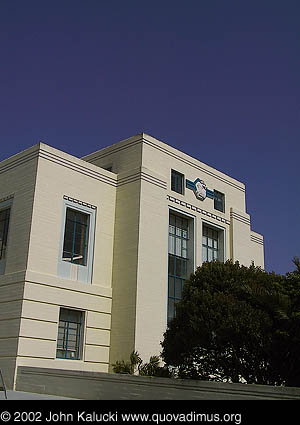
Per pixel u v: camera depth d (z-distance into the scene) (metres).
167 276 28.55
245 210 36.75
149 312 26.58
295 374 16.75
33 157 25.80
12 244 25.17
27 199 25.19
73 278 25.88
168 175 30.70
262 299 17.53
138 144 29.48
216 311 17.73
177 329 18.75
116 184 29.44
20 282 23.69
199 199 32.62
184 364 18.20
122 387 18.36
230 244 34.25
